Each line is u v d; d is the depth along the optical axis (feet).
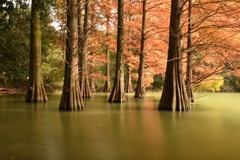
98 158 17.89
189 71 51.90
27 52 69.92
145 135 24.52
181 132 25.81
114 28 78.02
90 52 79.56
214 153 19.12
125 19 72.74
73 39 41.88
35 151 19.30
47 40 74.64
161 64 75.41
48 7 53.26
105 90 94.43
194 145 21.17
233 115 36.91
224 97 69.87
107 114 37.27
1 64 67.92
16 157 17.99
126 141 22.22
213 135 24.57
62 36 73.97
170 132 25.81
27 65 70.38
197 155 18.67
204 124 30.01
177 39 42.34
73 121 31.53
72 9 42.11
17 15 60.59
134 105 49.14
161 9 69.15
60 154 18.65
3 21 57.93
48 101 54.60
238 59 46.55
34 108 43.19
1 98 60.29
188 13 48.85
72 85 41.11
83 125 29.04
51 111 39.93
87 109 42.80
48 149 19.81
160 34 71.46
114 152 19.17
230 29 47.91
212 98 66.64
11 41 67.41
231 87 94.99
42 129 26.89
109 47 91.04
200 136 24.25
